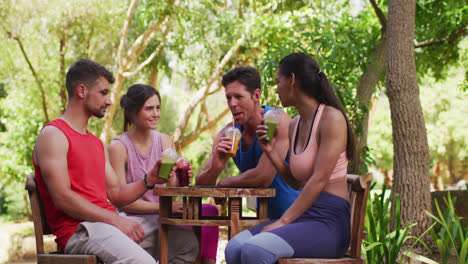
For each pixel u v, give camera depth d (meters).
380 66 6.14
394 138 4.88
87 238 2.26
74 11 9.57
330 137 2.21
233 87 2.81
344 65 6.32
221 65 8.91
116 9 9.62
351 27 6.36
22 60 10.44
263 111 2.94
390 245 3.80
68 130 2.37
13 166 10.36
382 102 20.92
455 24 7.07
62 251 2.42
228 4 8.92
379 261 3.61
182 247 2.86
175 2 7.93
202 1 8.08
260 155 2.86
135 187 2.67
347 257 2.31
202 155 12.61
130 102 2.98
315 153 2.31
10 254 8.61
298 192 2.85
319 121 2.31
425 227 4.64
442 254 3.75
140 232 2.41
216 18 8.76
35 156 2.34
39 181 2.35
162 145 3.12
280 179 2.85
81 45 10.59
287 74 2.36
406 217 4.70
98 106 2.47
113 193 2.70
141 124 2.99
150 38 8.27
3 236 9.16
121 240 2.25
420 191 4.69
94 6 9.50
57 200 2.25
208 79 9.52
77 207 2.27
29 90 10.44
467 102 19.48
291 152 2.45
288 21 6.86
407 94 4.78
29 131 10.48
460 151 22.45
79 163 2.38
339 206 2.26
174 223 2.43
